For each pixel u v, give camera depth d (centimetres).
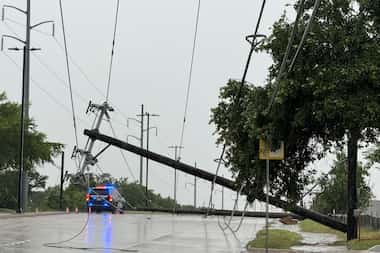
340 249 3362
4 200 9738
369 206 7662
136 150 6391
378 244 3331
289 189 3962
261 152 3341
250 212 10131
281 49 3566
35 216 6688
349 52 3447
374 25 3450
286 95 3400
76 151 6825
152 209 11438
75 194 12162
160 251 3228
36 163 9550
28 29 8050
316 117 3391
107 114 7031
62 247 3250
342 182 7412
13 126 8869
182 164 6041
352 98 3312
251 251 3331
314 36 3431
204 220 7338
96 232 4484
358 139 3675
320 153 3869
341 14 3519
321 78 3338
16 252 2905
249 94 3791
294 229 5731
